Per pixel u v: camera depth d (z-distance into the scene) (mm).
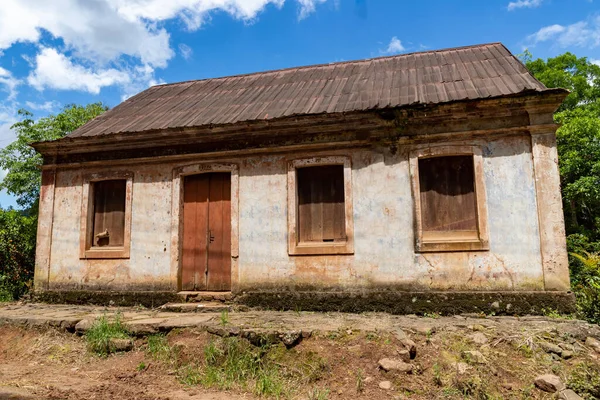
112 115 10062
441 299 6902
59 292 8727
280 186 7910
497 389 4684
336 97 8453
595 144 11484
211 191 8500
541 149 6824
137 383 5133
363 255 7352
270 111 8320
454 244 6973
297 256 7641
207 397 4707
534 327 5750
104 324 6340
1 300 10359
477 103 6926
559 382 4645
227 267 8188
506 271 6750
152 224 8500
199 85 11586
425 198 7336
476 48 10086
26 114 16688
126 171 8797
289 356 5480
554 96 6648
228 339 5734
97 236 8906
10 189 16500
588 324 5910
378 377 4949
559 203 6664
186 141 8422
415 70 9250
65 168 9164
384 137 7480
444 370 4965
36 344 6414
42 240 9031
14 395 4676
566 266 6535
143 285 8367
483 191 6984
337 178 7828
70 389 4820
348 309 7258
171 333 6152
